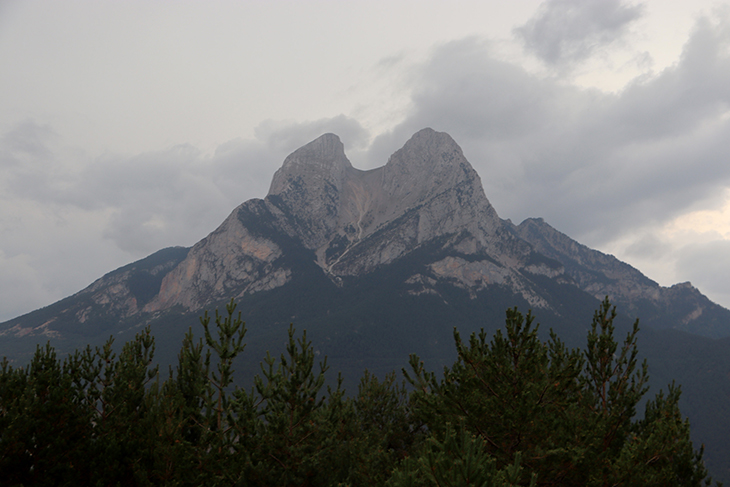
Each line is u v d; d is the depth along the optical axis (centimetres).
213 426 1945
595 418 1636
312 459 1891
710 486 1428
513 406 1441
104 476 1814
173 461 1758
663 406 1772
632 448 1435
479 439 975
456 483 932
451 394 1533
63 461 1820
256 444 1895
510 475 936
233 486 1828
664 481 1362
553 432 1416
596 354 1845
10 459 1698
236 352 1944
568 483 1470
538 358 1609
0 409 1800
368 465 1836
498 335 1720
